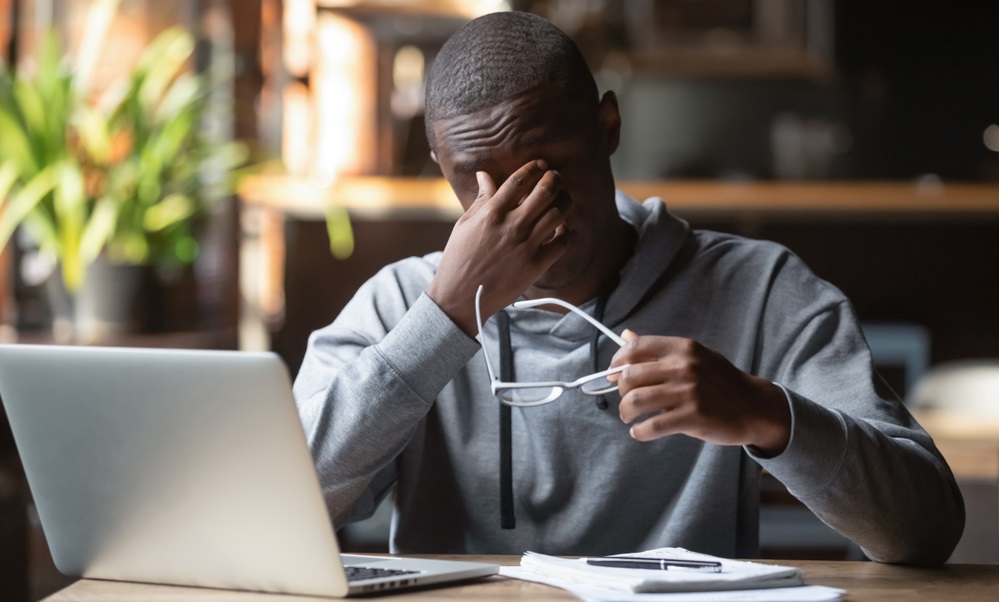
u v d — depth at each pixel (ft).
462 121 3.90
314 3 10.33
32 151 8.00
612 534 4.32
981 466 6.45
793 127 14.66
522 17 4.06
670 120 15.34
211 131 10.03
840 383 4.08
